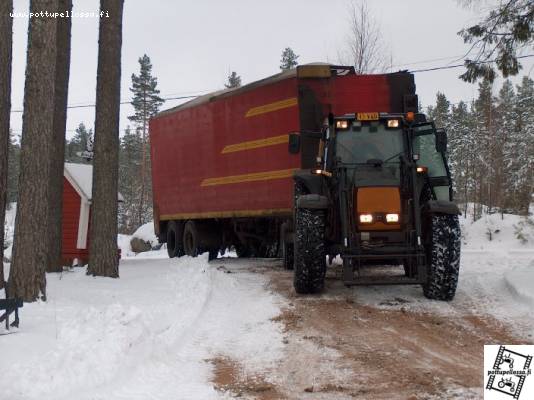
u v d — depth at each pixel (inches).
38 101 301.4
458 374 199.2
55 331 231.9
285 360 220.2
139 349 214.8
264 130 500.7
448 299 315.6
